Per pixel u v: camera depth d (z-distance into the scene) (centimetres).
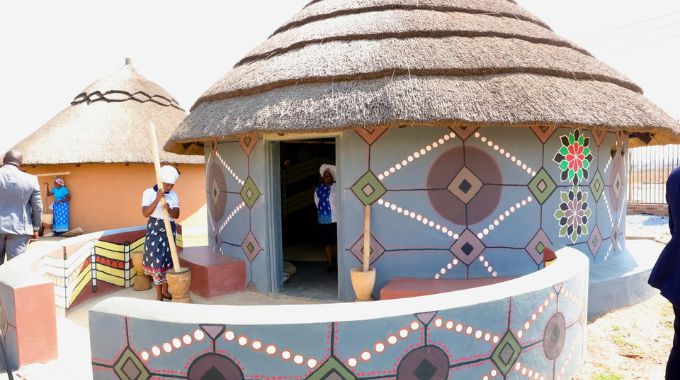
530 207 552
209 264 613
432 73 515
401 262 539
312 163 1104
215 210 704
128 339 297
